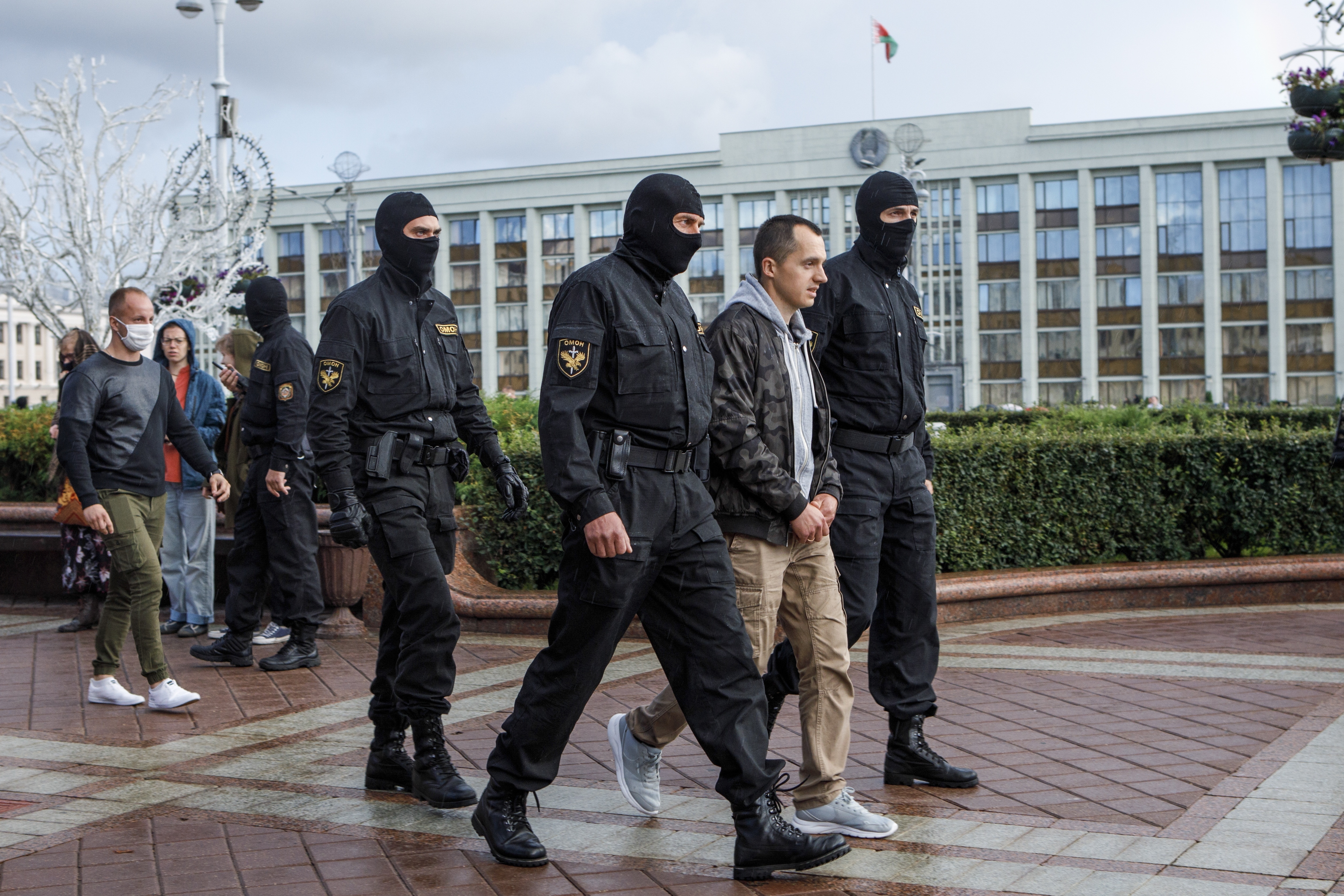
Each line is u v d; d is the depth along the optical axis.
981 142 68.19
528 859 3.63
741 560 3.78
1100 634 7.89
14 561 9.74
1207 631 7.97
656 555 3.51
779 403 3.82
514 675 6.67
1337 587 9.34
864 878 3.52
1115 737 5.14
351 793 4.47
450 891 3.45
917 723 4.46
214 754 5.06
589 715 5.69
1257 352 65.12
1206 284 65.62
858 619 4.28
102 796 4.44
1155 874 3.50
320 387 4.24
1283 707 5.66
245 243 19.89
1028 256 67.56
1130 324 66.56
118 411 5.82
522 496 4.59
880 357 4.32
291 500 6.90
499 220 76.25
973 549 9.15
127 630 6.02
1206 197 65.44
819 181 70.69
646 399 3.48
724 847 3.81
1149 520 9.83
